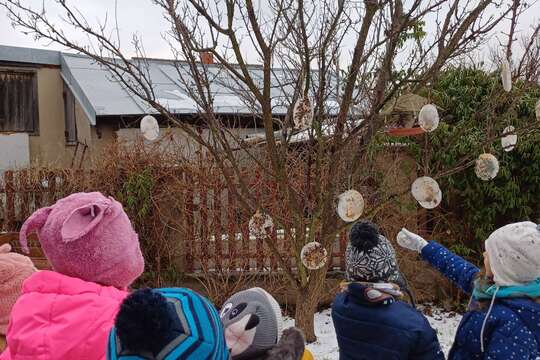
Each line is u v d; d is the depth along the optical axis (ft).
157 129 9.23
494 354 6.23
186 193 18.76
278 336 5.72
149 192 18.65
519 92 10.92
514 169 18.45
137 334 3.50
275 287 18.71
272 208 16.52
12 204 19.60
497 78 11.57
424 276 19.36
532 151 17.90
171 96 31.48
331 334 16.21
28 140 34.53
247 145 13.00
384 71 9.98
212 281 18.67
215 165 18.52
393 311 7.06
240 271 18.79
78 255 5.54
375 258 7.31
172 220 18.86
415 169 18.25
